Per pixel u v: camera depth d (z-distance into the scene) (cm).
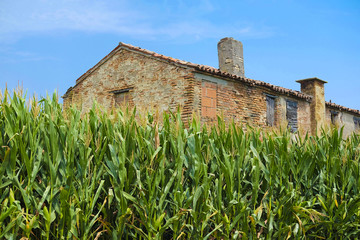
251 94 1636
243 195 486
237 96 1575
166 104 1486
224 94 1521
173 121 467
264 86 1678
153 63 1562
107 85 1747
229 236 468
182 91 1436
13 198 338
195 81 1424
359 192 556
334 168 550
